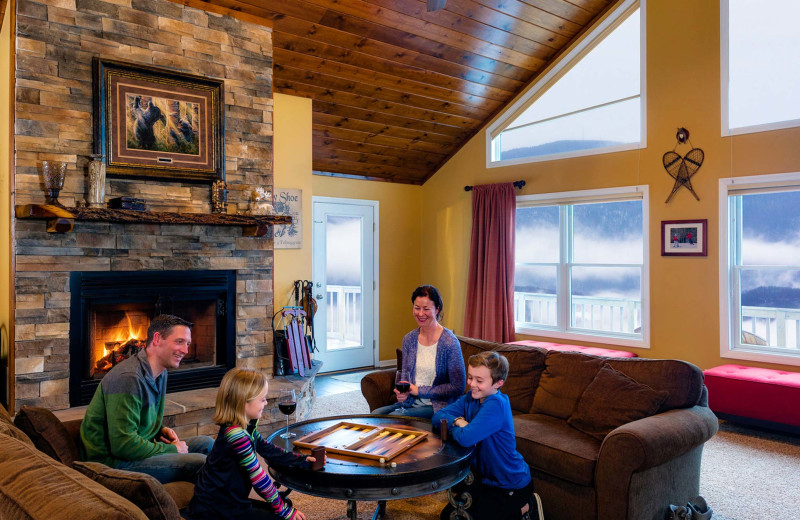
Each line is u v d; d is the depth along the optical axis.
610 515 2.51
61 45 3.71
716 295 5.12
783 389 4.17
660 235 5.47
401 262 7.47
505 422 2.43
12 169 3.55
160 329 2.45
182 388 4.20
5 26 3.84
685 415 2.76
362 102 5.90
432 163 7.36
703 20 5.19
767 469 3.68
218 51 4.39
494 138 6.86
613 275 5.92
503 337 6.49
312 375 4.93
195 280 4.31
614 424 2.88
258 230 4.40
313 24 4.84
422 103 6.21
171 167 4.12
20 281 3.58
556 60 6.24
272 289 4.70
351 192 6.94
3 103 3.85
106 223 3.90
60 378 3.71
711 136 5.15
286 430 2.67
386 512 2.97
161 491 1.43
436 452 2.31
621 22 5.82
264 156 4.65
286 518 2.02
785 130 4.75
